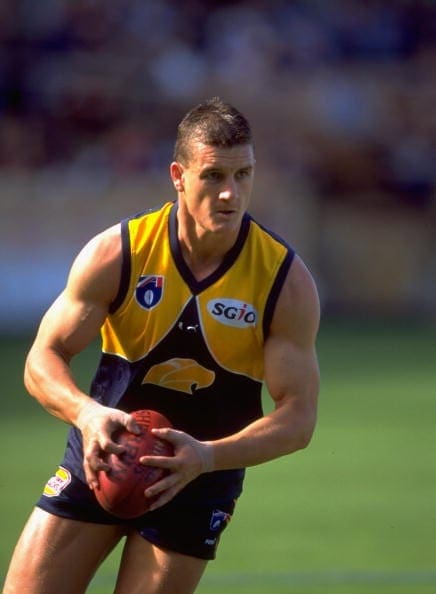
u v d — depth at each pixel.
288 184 65.75
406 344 54.75
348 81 70.94
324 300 66.44
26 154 64.94
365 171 68.88
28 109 66.62
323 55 72.56
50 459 31.05
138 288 14.52
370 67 71.88
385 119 70.00
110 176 64.12
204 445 13.86
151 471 13.62
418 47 73.25
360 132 69.62
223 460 13.96
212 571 22.00
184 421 14.94
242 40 71.56
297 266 14.64
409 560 22.72
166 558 14.66
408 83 71.12
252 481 30.27
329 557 22.98
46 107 66.75
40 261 61.28
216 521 14.98
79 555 14.78
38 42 68.50
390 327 61.81
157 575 14.60
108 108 67.25
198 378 14.73
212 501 14.91
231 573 21.84
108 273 14.48
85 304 14.57
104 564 22.50
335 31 73.25
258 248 14.60
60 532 14.77
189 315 14.50
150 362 14.70
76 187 62.62
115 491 13.62
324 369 47.44
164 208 14.68
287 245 14.76
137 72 68.69
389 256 67.00
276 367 14.55
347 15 73.56
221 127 13.82
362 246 67.12
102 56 69.31
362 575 21.67
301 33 72.75
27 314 60.78
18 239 61.16
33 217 61.44
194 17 72.31
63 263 61.69
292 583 21.14
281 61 71.88
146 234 14.53
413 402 40.16
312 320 14.63
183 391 14.83
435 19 73.75
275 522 25.94
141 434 13.79
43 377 14.48
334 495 28.47
